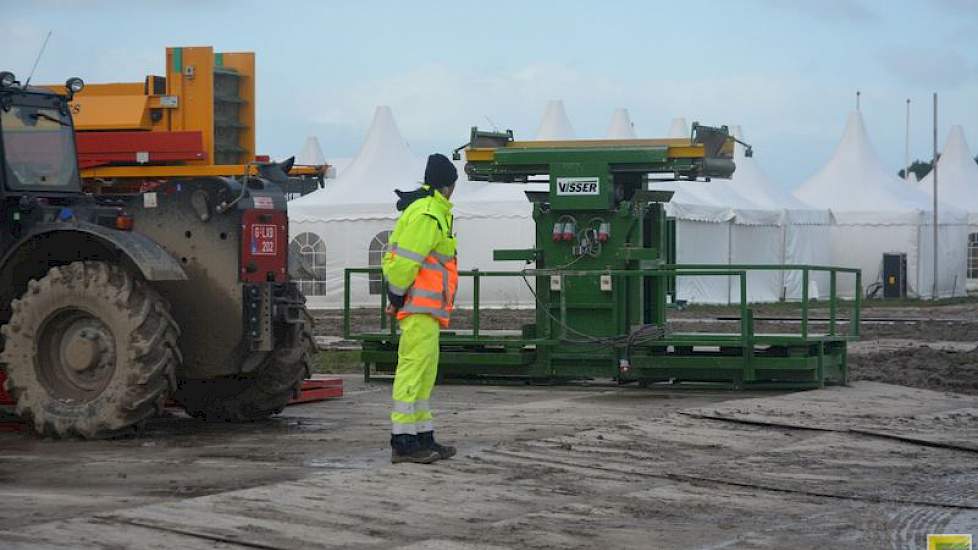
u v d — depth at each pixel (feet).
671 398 39.42
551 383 44.29
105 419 29.89
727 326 72.64
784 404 35.99
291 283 34.04
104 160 37.47
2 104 32.14
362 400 39.24
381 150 102.63
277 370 33.65
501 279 91.66
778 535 20.18
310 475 25.05
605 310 42.86
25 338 30.63
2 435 31.17
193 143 36.88
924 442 28.99
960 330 71.00
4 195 32.01
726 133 44.86
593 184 42.68
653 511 21.81
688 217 96.53
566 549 19.08
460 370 44.50
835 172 125.39
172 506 21.40
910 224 118.42
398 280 25.79
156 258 30.27
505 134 45.68
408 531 20.02
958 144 146.51
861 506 22.44
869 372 46.91
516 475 24.72
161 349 30.09
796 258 114.01
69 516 21.04
